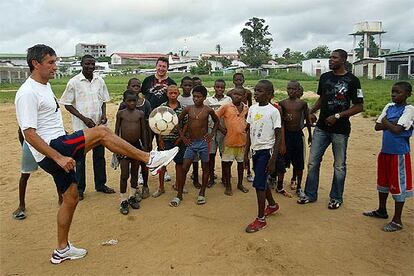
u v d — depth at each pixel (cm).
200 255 461
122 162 590
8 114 1872
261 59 9119
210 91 3059
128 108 636
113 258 459
